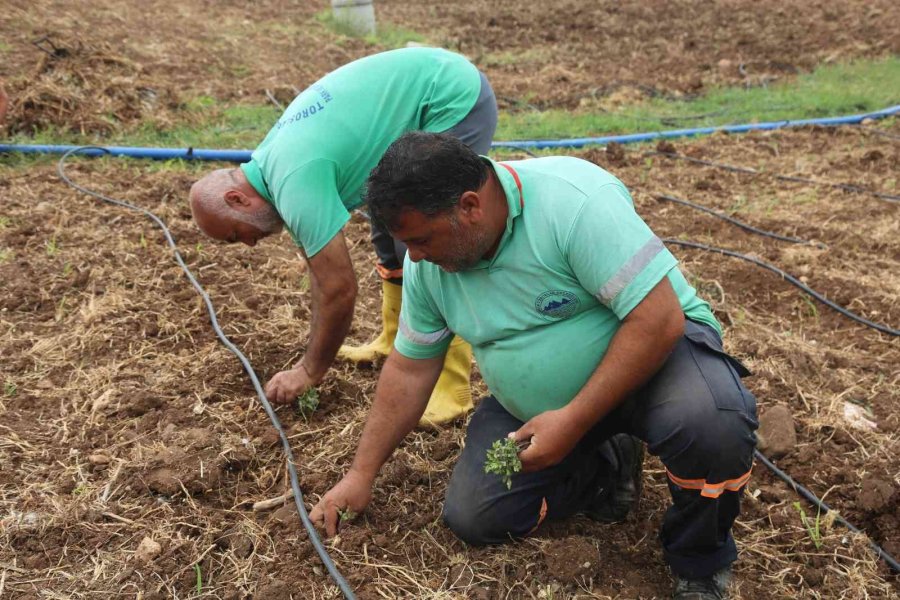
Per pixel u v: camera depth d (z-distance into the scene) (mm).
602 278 2084
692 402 2174
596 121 8203
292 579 2521
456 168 1952
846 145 7438
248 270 4516
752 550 2688
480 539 2600
